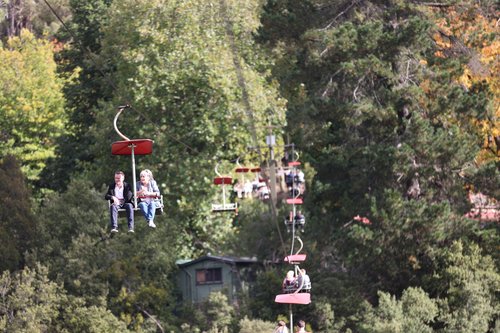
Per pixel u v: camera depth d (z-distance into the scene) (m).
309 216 183.75
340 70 176.62
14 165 197.00
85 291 176.38
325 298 169.88
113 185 84.62
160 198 85.75
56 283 173.88
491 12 190.12
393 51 175.00
